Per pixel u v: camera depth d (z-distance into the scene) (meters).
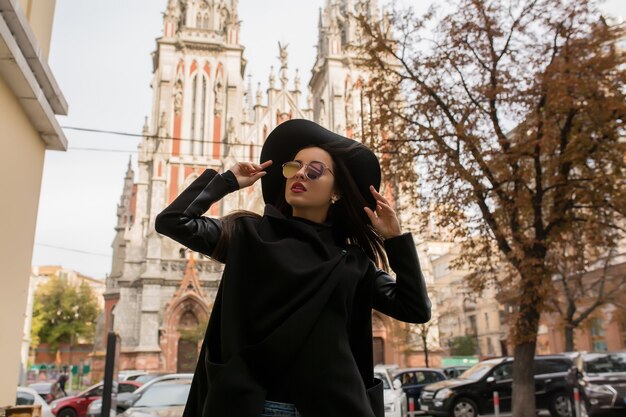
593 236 13.57
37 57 6.04
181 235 1.94
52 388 26.97
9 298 6.04
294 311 1.76
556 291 12.49
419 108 13.61
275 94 51.34
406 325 31.03
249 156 48.88
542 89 12.40
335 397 1.67
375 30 14.95
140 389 12.60
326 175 2.13
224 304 1.80
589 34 12.60
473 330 58.53
